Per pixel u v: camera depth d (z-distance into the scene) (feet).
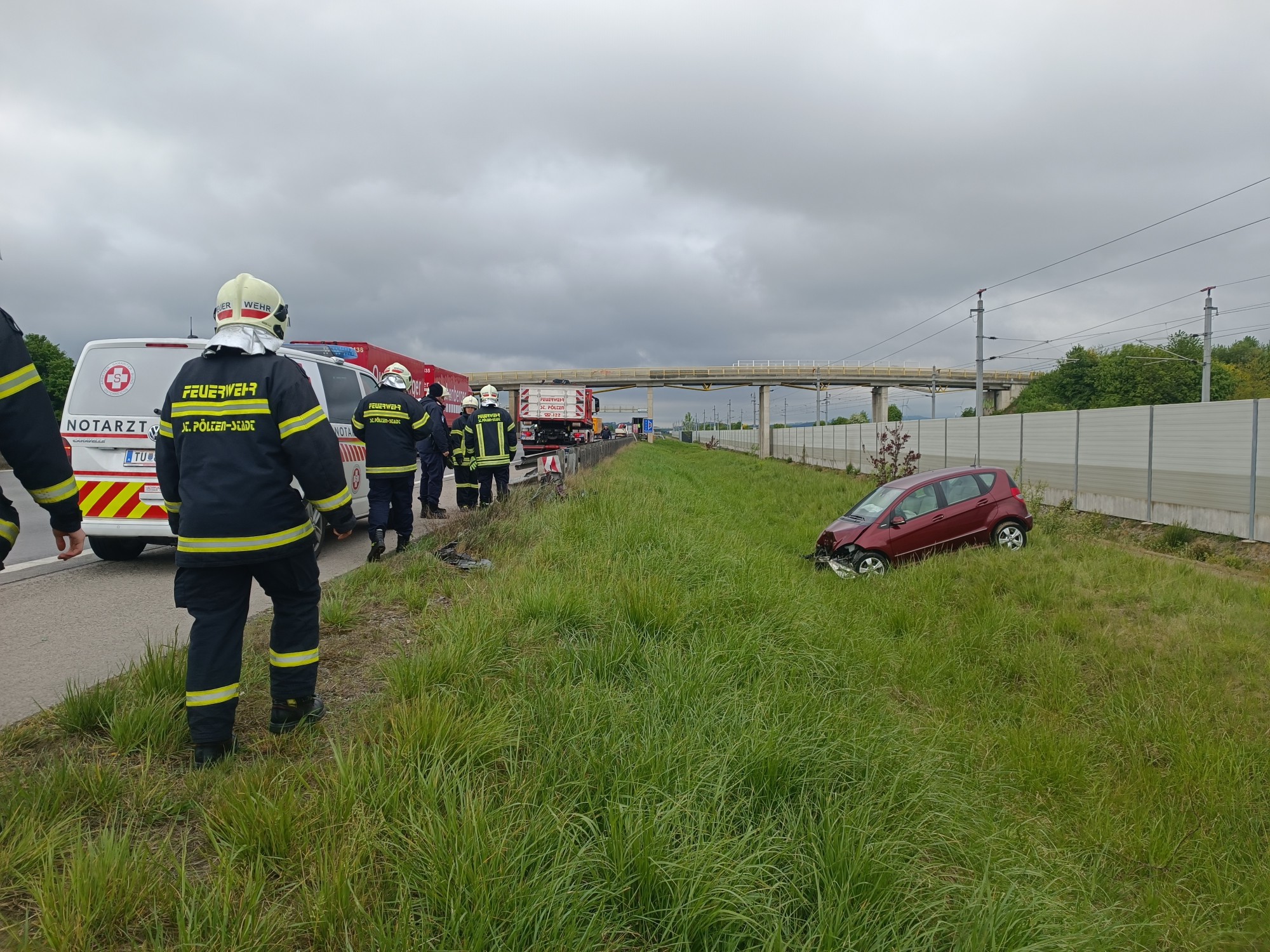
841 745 11.55
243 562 9.33
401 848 7.47
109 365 23.95
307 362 28.55
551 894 6.95
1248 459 52.01
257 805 7.80
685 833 8.28
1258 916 11.19
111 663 14.57
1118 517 67.36
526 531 27.43
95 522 23.49
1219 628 24.89
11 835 7.22
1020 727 17.88
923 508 36.68
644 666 14.17
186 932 6.11
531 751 10.06
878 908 7.85
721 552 26.43
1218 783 15.10
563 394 120.47
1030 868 10.18
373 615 16.85
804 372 263.29
